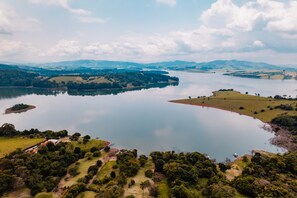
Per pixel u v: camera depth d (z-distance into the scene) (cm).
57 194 7300
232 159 10675
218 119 17838
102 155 10400
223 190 6694
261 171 7856
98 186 7662
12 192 7331
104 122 16838
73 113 19675
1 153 9781
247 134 14338
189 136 13875
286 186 6856
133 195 6938
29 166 8375
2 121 17075
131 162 8819
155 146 12231
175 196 6756
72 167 9150
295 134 13688
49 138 11919
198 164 8538
